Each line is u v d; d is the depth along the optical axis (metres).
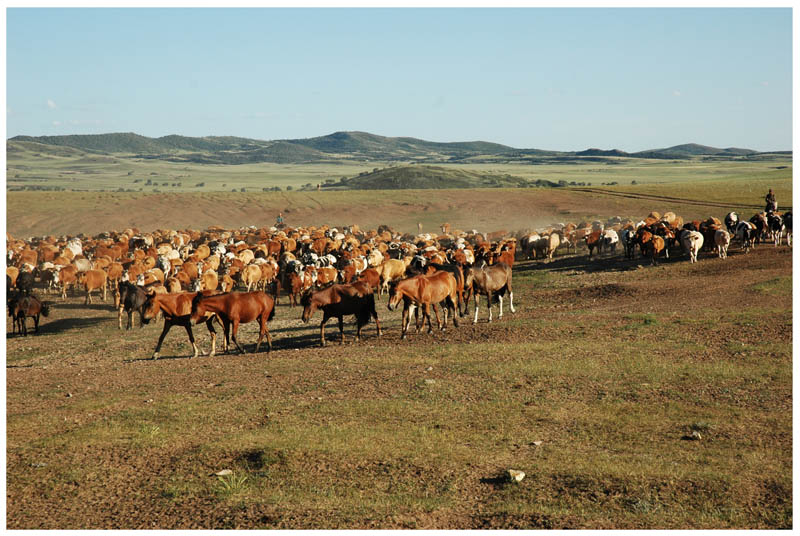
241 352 20.84
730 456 10.98
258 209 109.25
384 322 25.89
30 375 18.84
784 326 19.36
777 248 38.19
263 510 9.31
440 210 102.69
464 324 23.62
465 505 9.48
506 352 18.53
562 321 22.78
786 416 12.66
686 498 9.50
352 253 45.16
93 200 113.31
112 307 34.31
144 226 98.19
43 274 39.22
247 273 37.22
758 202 87.38
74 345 24.56
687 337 19.17
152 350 22.67
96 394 16.14
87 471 10.88
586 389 14.87
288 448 11.59
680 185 118.44
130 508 9.53
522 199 105.12
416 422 13.09
